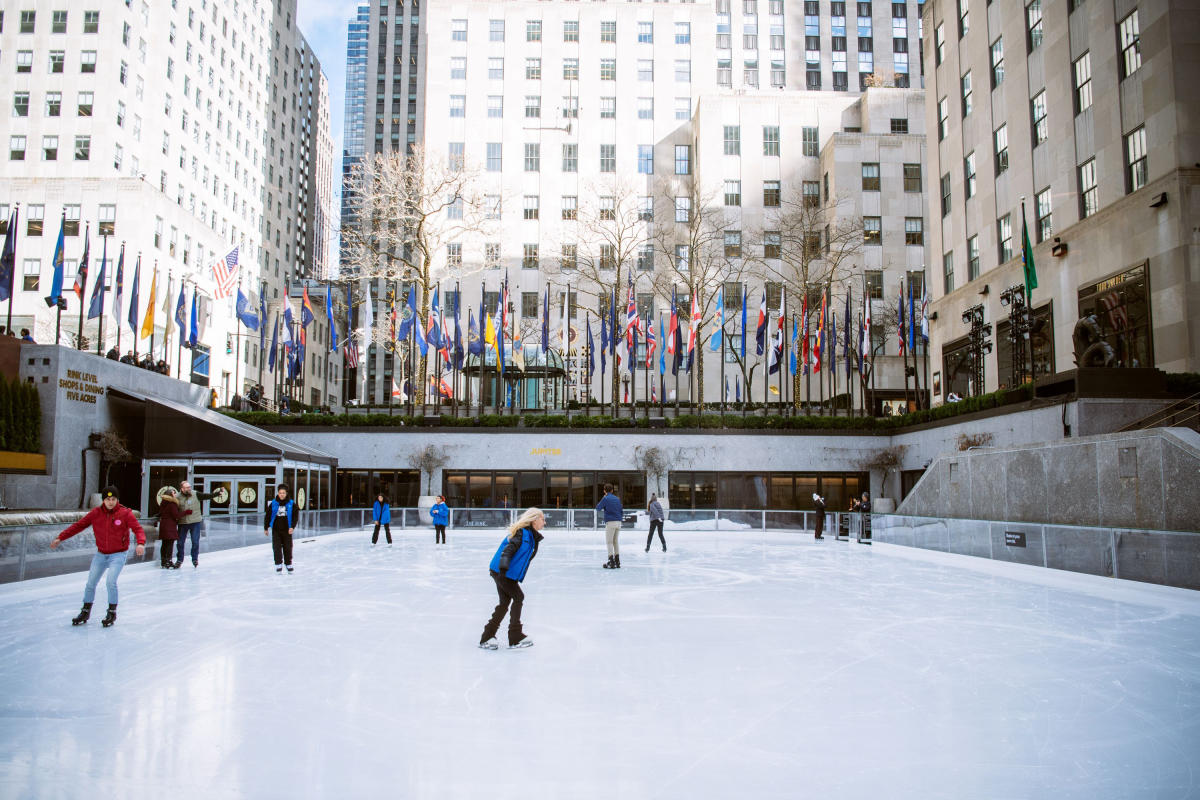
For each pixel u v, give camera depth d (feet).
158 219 181.16
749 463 114.62
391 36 363.35
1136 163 87.40
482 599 42.01
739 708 21.45
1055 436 76.95
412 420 114.83
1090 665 26.96
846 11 271.90
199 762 17.02
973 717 20.80
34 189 172.45
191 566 58.18
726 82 265.95
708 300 161.58
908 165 190.49
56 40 181.57
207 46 227.40
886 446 115.65
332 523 88.99
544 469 114.21
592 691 23.11
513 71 214.07
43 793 15.24
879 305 185.37
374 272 144.25
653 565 62.49
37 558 45.32
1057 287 100.48
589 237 190.80
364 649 28.84
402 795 15.29
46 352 78.28
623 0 218.59
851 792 15.58
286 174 297.53
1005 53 113.29
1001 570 58.34
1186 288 79.10
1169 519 51.08
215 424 90.02
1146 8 85.10
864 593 45.78
